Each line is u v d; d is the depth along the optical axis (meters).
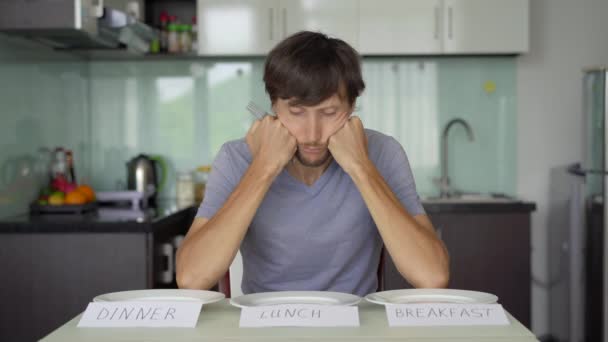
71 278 2.73
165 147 4.03
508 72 3.96
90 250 2.73
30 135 3.13
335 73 1.36
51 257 2.73
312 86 1.34
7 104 2.90
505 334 1.04
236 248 1.41
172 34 3.83
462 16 3.65
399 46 3.67
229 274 1.66
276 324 1.09
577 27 3.93
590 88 3.20
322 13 3.67
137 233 2.73
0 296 2.73
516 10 3.65
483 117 3.97
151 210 3.30
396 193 1.61
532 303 3.99
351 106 1.44
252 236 1.58
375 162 1.63
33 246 2.73
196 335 1.04
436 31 3.66
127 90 4.01
